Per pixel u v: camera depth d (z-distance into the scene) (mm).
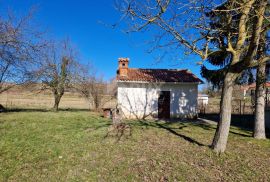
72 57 26281
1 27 17703
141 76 21562
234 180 5965
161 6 7270
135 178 6012
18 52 19109
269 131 14773
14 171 6305
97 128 13625
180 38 8055
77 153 8148
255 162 7492
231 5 7508
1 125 13812
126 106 20703
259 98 11727
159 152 8453
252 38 7422
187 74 22719
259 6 7230
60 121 16453
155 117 20922
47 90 26453
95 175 6176
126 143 9828
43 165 6852
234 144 10062
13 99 39281
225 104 8578
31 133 11594
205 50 8398
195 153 8344
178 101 21016
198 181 5867
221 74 14367
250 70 13383
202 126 15828
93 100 27266
